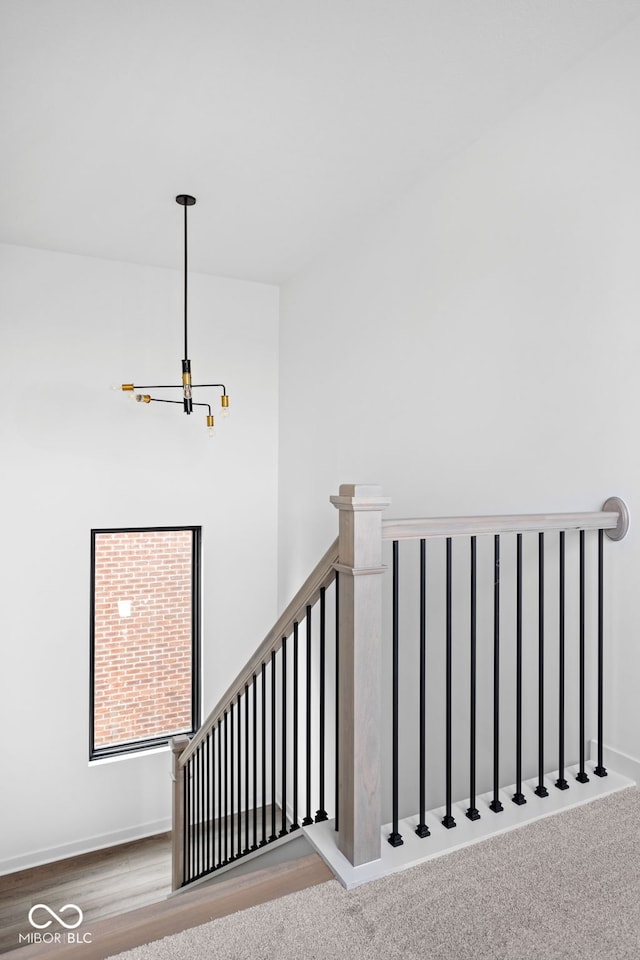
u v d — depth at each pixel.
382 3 1.96
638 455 2.01
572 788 1.90
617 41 2.07
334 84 2.36
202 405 4.50
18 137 2.72
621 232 2.06
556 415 2.30
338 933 1.27
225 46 2.15
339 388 3.81
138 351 4.31
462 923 1.28
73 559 4.14
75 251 4.07
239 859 2.27
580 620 1.98
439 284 2.92
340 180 3.11
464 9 1.99
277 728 4.64
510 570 2.50
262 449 4.73
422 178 3.06
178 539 4.58
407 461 3.14
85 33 2.08
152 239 3.87
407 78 2.33
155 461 4.38
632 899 1.35
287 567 4.59
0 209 3.45
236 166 2.97
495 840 1.59
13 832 3.95
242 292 4.66
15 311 3.96
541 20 2.03
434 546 2.88
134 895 3.73
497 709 1.79
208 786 3.02
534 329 2.40
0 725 3.93
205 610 4.54
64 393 4.10
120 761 4.26
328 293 3.96
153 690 4.50
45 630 4.06
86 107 2.50
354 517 1.46
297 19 2.02
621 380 2.06
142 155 2.88
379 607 1.50
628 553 2.04
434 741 2.87
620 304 2.06
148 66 2.25
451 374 2.84
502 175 2.56
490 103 2.47
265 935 1.26
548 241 2.34
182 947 1.24
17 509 3.98
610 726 2.10
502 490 2.54
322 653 1.76
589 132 2.17
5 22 2.02
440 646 2.85
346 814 1.50
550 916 1.30
